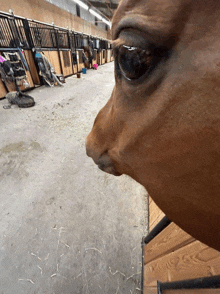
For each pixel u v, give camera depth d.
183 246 0.83
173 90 0.22
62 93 4.59
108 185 1.94
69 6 6.06
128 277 1.22
